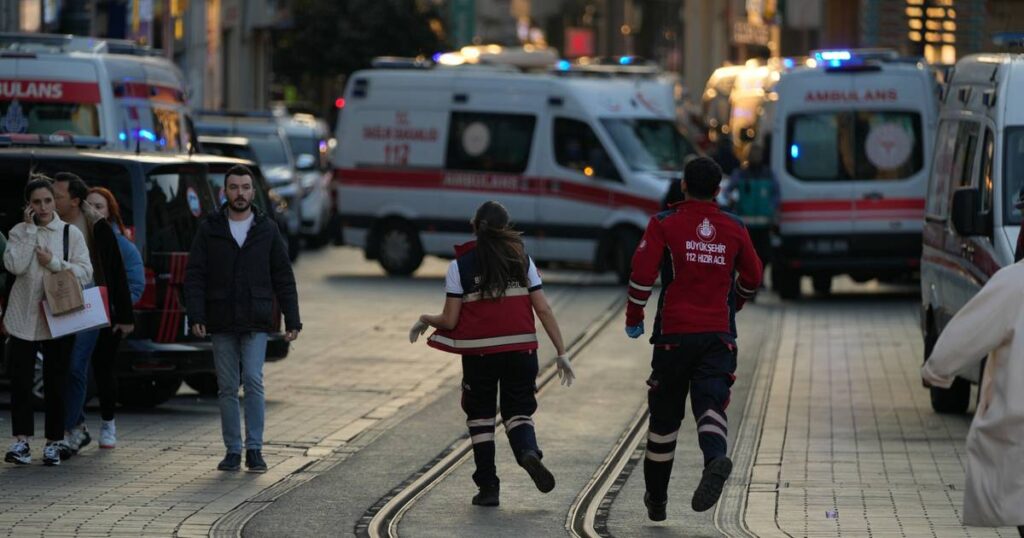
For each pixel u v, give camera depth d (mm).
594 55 153125
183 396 30047
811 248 47344
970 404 29500
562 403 29125
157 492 20250
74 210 22438
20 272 21703
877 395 29891
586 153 51031
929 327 29688
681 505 20188
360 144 54219
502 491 21000
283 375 32000
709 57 136875
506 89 52281
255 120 65500
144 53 40156
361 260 62000
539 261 52406
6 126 35719
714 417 17844
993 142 25828
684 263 18125
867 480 21703
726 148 54656
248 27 108312
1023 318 13438
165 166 27031
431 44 121500
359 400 29047
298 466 22547
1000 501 13453
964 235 25203
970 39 59406
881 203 47156
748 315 43625
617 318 42094
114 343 23109
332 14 120562
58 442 22016
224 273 21859
